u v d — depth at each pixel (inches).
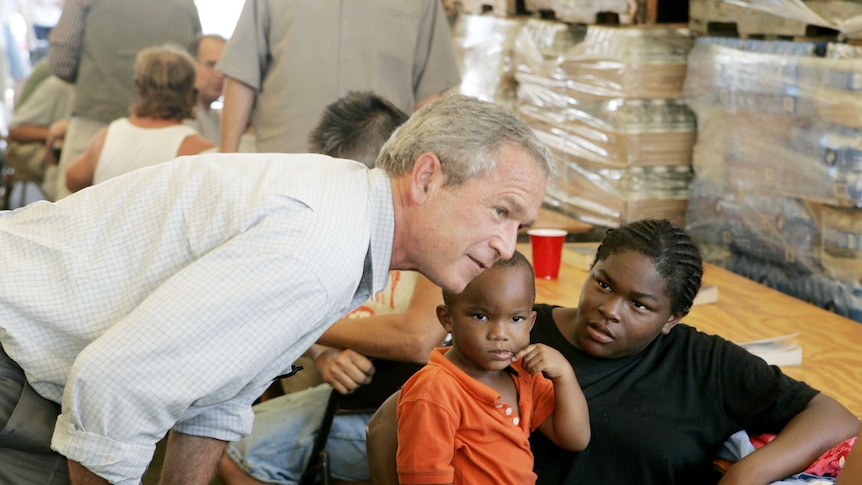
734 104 129.9
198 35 199.9
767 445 77.0
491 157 60.4
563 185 158.2
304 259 56.6
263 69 144.3
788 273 125.6
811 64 114.8
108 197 63.7
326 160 64.7
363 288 63.9
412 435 71.6
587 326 80.0
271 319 56.3
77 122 195.5
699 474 80.5
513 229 62.2
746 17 125.8
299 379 117.7
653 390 80.9
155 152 168.1
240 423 65.4
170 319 54.8
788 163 120.0
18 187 271.0
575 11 153.0
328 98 140.0
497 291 71.6
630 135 139.2
